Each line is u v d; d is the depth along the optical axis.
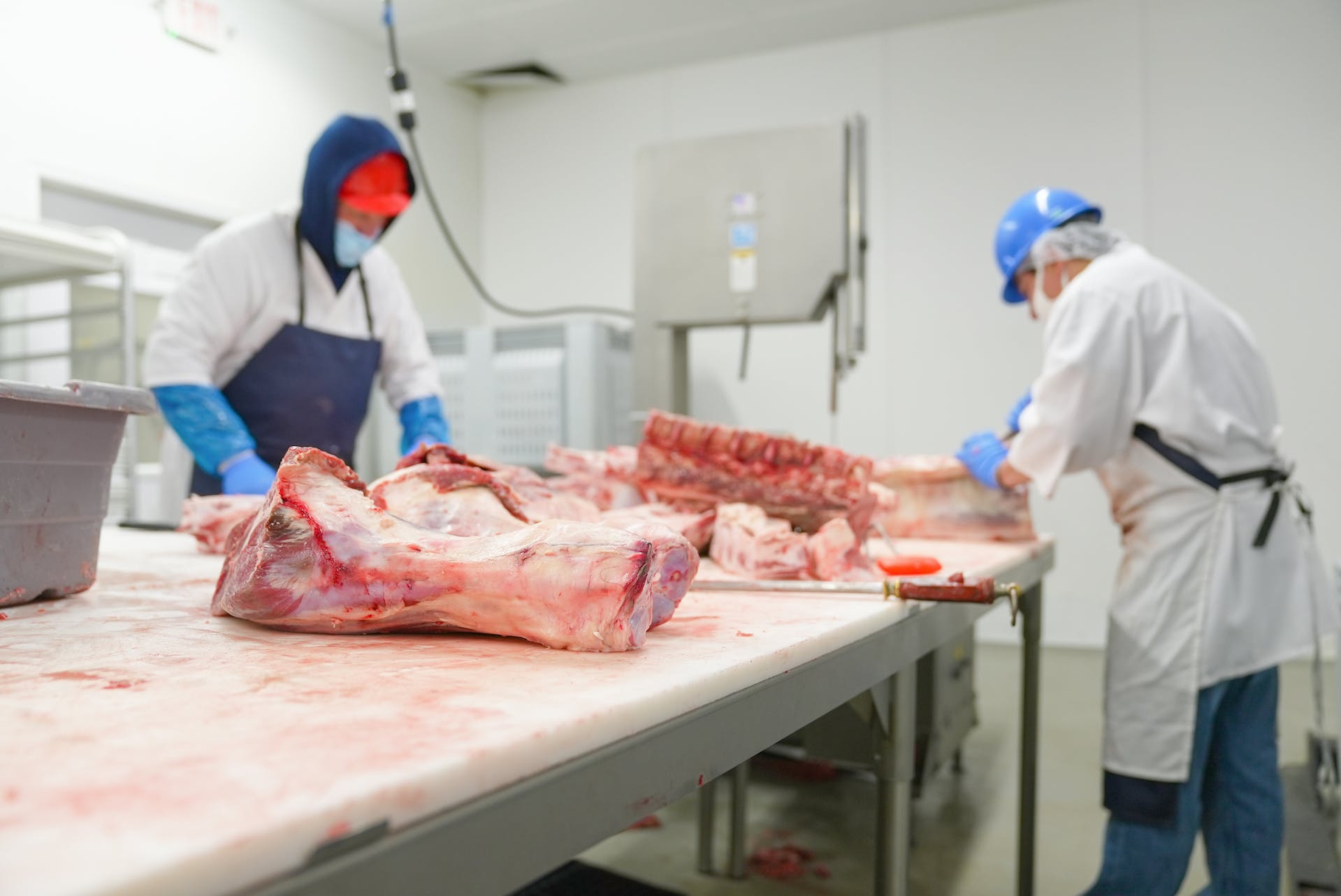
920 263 4.69
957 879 2.13
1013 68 4.52
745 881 2.15
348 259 2.38
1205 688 1.71
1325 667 3.88
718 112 5.14
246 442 2.14
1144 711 1.73
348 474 0.80
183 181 3.84
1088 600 4.42
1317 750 2.46
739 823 2.17
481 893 0.46
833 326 2.36
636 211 2.46
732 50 5.02
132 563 1.30
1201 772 1.72
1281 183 4.11
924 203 4.68
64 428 0.90
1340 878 1.90
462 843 0.44
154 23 3.72
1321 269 4.06
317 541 0.74
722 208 2.39
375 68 4.88
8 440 0.84
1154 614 1.75
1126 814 1.72
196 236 4.11
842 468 1.45
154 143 3.72
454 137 5.50
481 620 0.74
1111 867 1.73
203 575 1.17
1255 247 4.14
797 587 1.12
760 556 1.21
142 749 0.45
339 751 0.45
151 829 0.35
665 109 5.26
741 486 1.47
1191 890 2.12
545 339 3.97
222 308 2.23
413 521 0.91
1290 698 3.44
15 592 0.88
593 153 5.45
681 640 0.78
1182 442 1.77
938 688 2.32
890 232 4.74
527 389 3.98
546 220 5.57
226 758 0.44
